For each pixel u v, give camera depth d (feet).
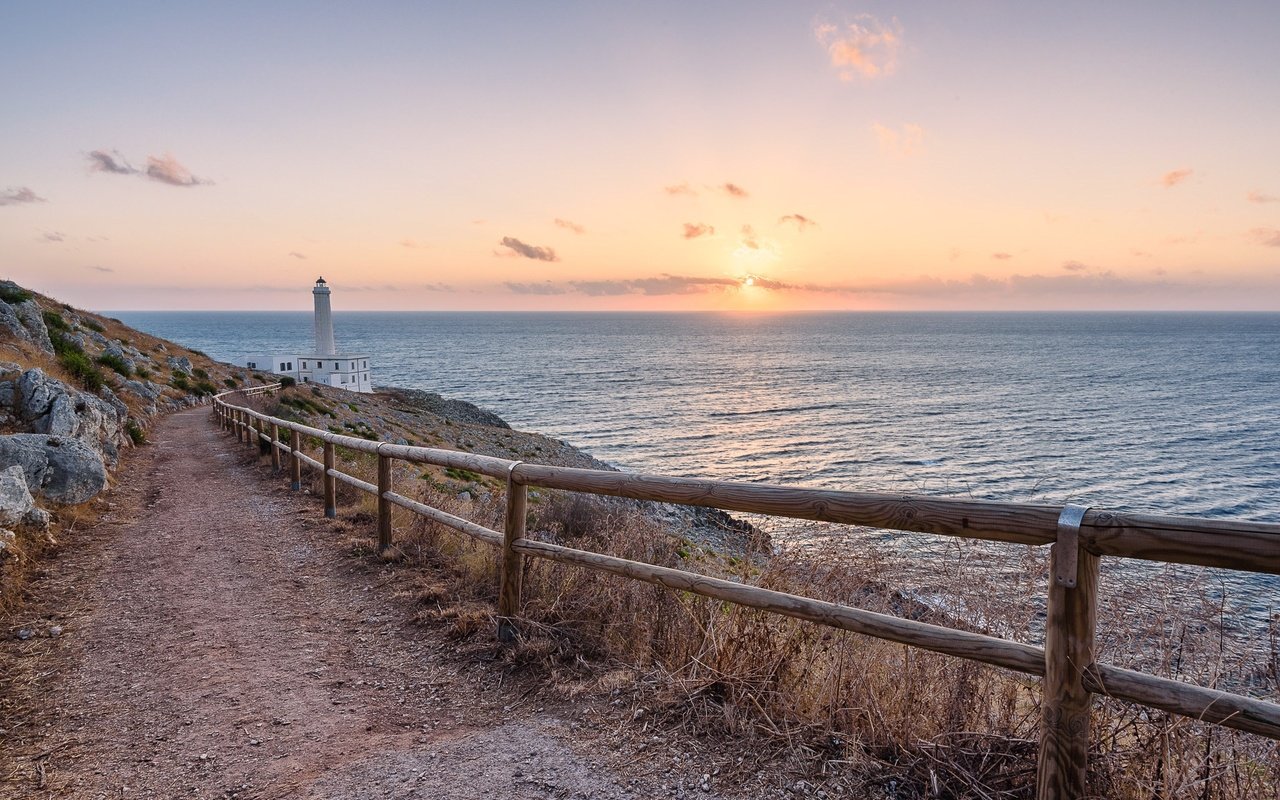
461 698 12.94
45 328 81.61
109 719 12.90
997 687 9.98
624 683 12.59
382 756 11.04
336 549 24.68
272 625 17.67
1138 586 9.89
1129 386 357.00
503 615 14.89
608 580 15.24
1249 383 367.04
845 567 12.17
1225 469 155.63
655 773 9.95
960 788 9.00
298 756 11.23
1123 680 6.98
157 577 22.54
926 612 11.06
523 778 10.11
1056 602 7.30
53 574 22.98
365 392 261.65
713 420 252.62
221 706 13.25
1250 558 6.07
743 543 14.39
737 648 11.88
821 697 10.77
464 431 170.91
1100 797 7.49
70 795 10.41
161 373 124.06
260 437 52.21
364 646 15.88
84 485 32.60
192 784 10.60
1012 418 247.29
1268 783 7.79
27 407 43.16
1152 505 122.21
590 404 306.35
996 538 7.76
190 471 48.14
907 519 8.45
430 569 21.17
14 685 14.55
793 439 207.82
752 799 9.17
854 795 9.07
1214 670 8.38
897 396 324.39
